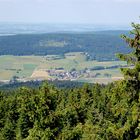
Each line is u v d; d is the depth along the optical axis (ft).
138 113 69.72
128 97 70.85
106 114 242.58
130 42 70.85
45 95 99.35
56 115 98.99
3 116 228.63
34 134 97.14
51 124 98.68
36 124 98.43
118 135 72.43
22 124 143.54
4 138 211.00
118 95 71.77
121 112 71.26
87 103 281.33
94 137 82.17
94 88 327.06
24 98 102.58
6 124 213.66
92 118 227.40
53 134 97.71
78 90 311.06
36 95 99.86
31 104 99.76
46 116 98.37
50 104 99.81
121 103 71.97
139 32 70.95
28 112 99.96
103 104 262.88
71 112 177.58
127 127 71.82
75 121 181.88
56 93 102.27
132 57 70.95
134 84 70.49
